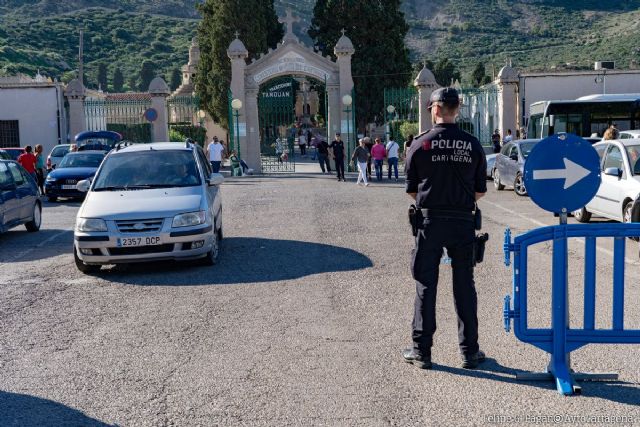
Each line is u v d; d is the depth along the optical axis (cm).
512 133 3450
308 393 540
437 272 593
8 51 13738
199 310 802
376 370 589
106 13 19725
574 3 17838
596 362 600
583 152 548
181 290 911
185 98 3984
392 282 930
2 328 746
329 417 495
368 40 4934
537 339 563
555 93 3603
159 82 3547
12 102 3694
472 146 574
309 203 1945
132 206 1038
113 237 1008
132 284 960
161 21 19850
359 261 1082
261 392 545
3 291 931
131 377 584
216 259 1102
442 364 602
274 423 486
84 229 1020
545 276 951
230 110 3406
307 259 1109
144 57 17312
